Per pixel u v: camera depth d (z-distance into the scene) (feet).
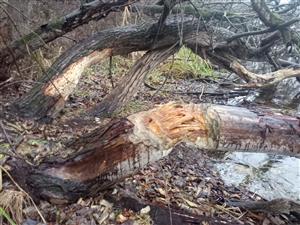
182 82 23.48
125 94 15.06
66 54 13.83
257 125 8.46
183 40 15.49
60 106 13.07
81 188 7.80
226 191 11.37
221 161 13.83
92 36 14.57
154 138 7.85
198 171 12.33
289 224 9.32
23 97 12.89
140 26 15.02
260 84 17.24
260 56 17.97
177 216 8.31
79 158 7.88
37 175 7.76
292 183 13.07
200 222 8.36
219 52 16.49
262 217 9.49
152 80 21.99
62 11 19.69
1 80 14.15
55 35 14.26
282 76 17.60
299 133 8.69
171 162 12.21
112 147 7.77
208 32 15.64
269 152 8.84
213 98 21.24
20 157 8.34
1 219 6.81
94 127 12.89
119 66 22.33
